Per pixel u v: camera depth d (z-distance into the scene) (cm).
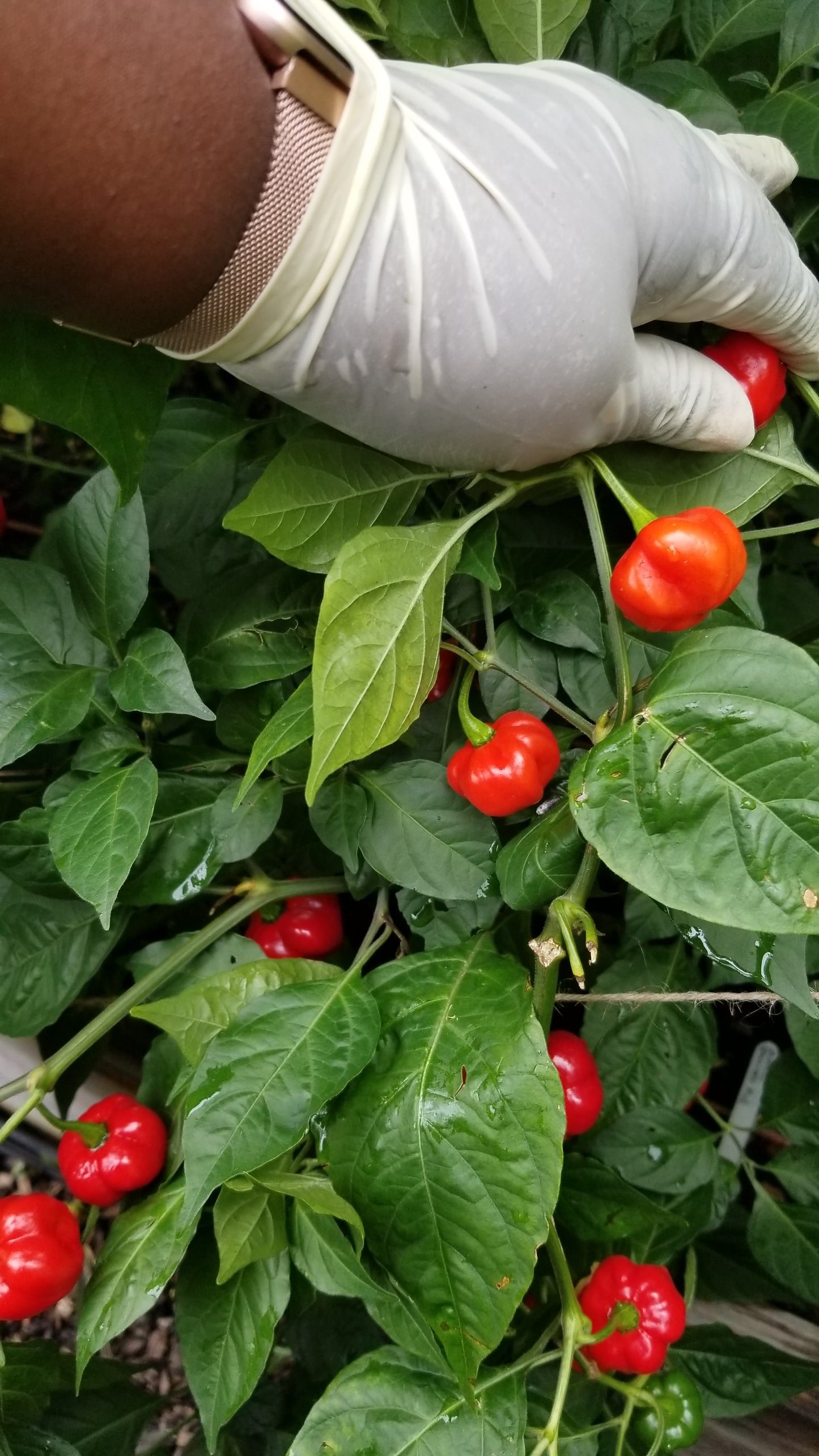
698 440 31
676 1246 40
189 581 39
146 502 38
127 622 35
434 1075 31
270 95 21
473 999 32
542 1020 33
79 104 19
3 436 56
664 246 27
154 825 37
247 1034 32
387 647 28
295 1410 46
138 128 20
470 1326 30
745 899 25
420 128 23
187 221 21
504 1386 33
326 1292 34
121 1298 34
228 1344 34
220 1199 33
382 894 38
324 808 35
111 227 21
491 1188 30
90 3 19
